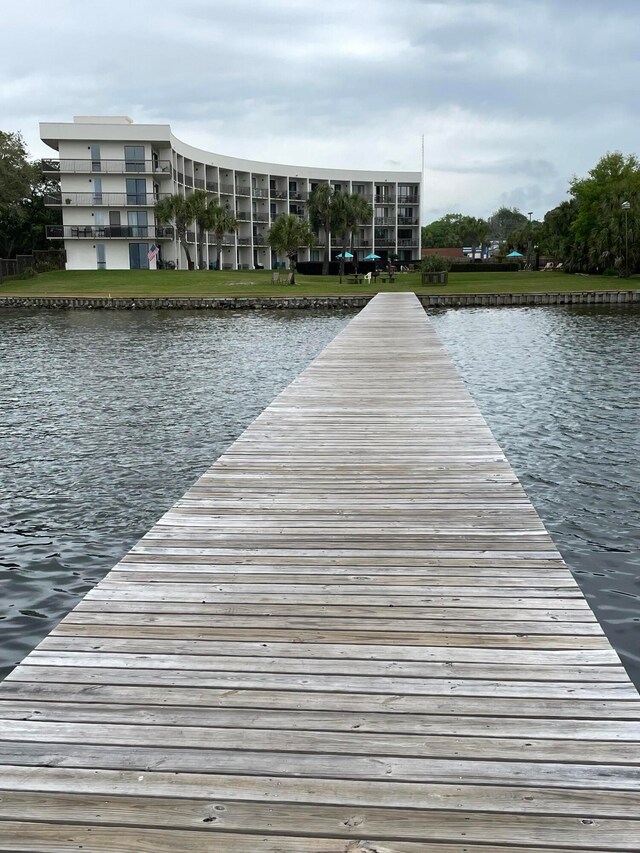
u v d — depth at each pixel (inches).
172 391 630.5
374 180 3203.7
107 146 2285.9
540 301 1656.0
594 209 2304.4
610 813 87.4
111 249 2383.1
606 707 108.4
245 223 2940.5
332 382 424.5
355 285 2057.1
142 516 322.0
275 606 143.6
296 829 85.6
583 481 364.5
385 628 134.0
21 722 105.4
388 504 206.2
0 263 2094.0
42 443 449.4
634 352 844.6
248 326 1261.1
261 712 107.9
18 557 276.7
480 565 162.7
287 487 223.6
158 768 95.5
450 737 101.7
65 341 1037.8
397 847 83.1
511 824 86.1
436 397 374.0
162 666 121.0
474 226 4414.4
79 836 84.7
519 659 122.4
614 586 249.1
